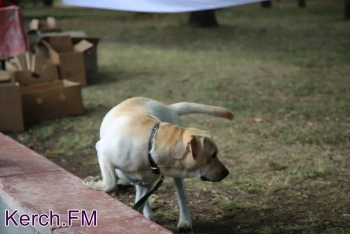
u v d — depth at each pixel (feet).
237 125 26.04
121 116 14.24
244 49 47.88
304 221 15.89
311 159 21.17
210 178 13.83
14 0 49.67
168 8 29.53
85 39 36.01
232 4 28.50
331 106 28.81
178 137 13.58
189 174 13.83
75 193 14.17
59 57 33.40
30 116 27.09
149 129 13.73
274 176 19.45
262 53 45.60
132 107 14.70
